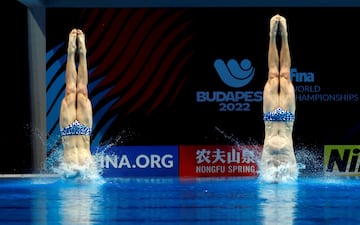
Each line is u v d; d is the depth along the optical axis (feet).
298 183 159.53
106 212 96.43
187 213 94.94
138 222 85.46
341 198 118.11
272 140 160.56
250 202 110.52
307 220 86.84
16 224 83.51
